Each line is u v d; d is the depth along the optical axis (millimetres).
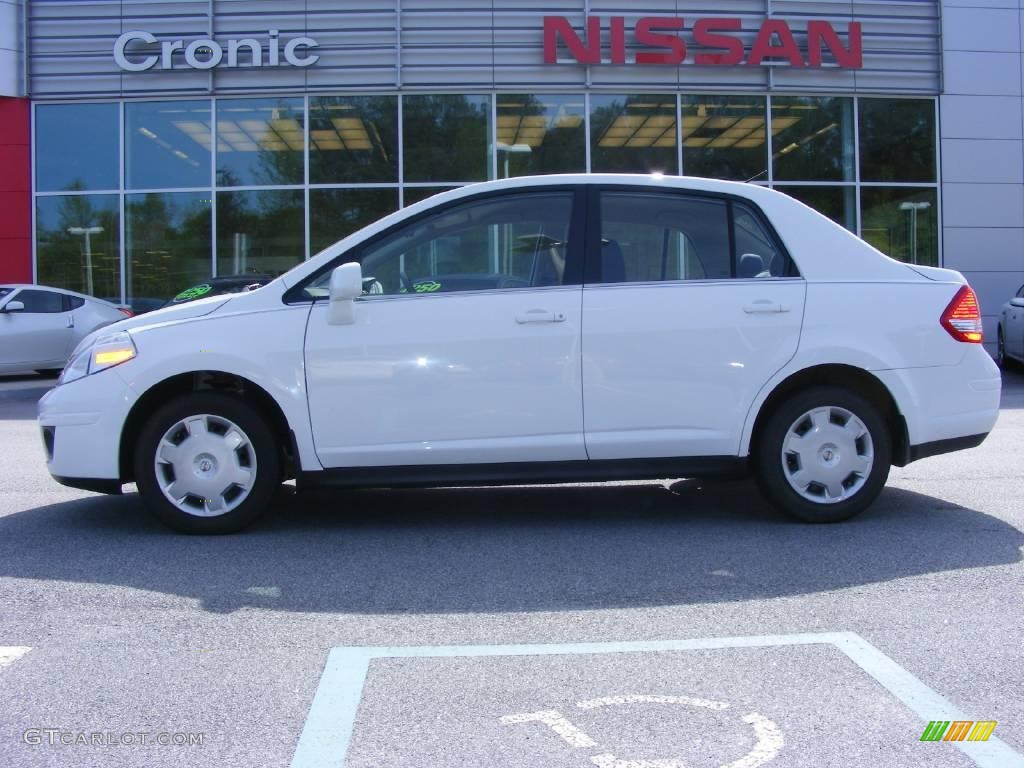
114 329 5527
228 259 17391
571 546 5180
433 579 4605
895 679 3391
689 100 17156
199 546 5207
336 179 17203
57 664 3588
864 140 17719
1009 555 4914
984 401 5555
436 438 5242
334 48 16859
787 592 4359
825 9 17312
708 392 5316
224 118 17156
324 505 6273
